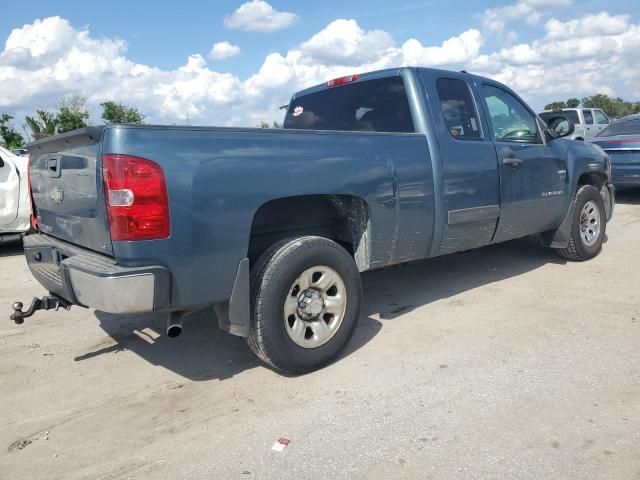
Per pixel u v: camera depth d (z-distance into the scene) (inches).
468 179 180.7
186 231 119.1
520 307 192.1
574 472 100.5
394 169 158.2
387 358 152.6
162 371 151.2
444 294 210.4
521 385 134.2
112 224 115.4
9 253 328.2
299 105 217.2
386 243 160.2
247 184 127.3
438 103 178.2
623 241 292.7
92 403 134.0
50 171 147.8
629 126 430.3
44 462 110.1
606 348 154.3
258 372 147.9
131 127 114.5
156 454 111.6
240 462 107.8
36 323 192.4
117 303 115.0
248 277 130.1
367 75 191.0
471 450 108.3
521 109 215.5
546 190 219.0
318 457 108.4
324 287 143.9
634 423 115.9
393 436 114.3
